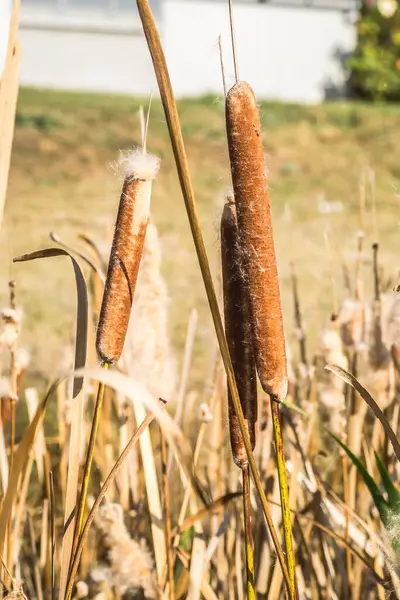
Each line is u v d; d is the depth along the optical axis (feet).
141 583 3.73
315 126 32.07
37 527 5.23
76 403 3.81
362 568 4.46
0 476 4.77
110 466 4.72
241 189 3.37
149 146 28.50
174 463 4.82
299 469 4.71
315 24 38.68
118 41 36.99
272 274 3.42
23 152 27.71
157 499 4.05
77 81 36.91
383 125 32.09
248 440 3.45
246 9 37.86
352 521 4.69
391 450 4.89
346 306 4.80
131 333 3.92
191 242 18.93
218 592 4.47
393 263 15.23
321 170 27.84
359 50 38.70
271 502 4.39
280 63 38.60
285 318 11.46
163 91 3.21
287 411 4.63
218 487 4.76
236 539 4.53
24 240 18.80
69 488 3.79
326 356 4.60
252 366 3.59
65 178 25.88
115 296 3.52
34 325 12.19
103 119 30.68
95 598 4.25
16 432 7.06
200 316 12.85
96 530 4.45
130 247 3.52
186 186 3.25
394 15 37.52
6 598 3.78
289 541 3.56
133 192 3.51
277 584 4.33
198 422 4.85
